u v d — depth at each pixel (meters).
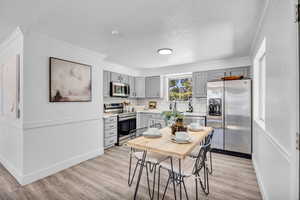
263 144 1.89
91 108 3.00
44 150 2.27
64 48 2.51
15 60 2.17
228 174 2.39
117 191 1.95
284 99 1.08
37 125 2.17
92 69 3.01
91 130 3.02
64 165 2.53
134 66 4.53
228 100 3.20
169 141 1.80
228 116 3.21
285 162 1.11
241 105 3.07
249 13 1.66
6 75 2.47
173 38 2.36
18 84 2.15
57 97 2.38
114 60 3.79
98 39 2.38
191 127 2.37
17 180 2.15
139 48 2.82
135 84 5.02
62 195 1.86
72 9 1.58
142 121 4.73
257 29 2.02
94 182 2.15
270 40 1.46
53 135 2.38
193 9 1.59
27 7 1.53
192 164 1.77
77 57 2.72
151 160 1.83
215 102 3.35
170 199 1.80
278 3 1.22
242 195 1.87
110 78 4.05
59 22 1.85
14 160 2.27
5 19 1.77
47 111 2.29
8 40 2.33
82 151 2.84
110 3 1.48
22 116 2.03
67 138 2.59
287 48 1.02
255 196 1.86
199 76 3.98
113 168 2.58
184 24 1.92
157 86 4.80
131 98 5.27
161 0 1.44
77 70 2.68
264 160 1.83
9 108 2.38
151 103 5.22
